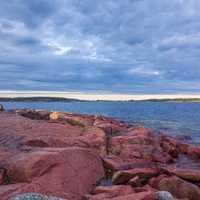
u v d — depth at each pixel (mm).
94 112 94562
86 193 11117
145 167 14375
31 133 17484
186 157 20578
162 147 20906
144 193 9219
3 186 9508
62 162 11398
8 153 12617
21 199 7535
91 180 12281
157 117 71250
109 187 10555
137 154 17875
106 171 13938
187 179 13242
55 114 32312
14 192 9047
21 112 36219
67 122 29094
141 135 21609
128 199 8812
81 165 12266
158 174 12828
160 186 11609
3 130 17875
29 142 15188
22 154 11789
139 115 79750
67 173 11242
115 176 12453
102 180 13023
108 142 19328
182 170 13766
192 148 21234
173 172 13430
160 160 17891
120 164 14266
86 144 17297
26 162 10688
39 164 10680
